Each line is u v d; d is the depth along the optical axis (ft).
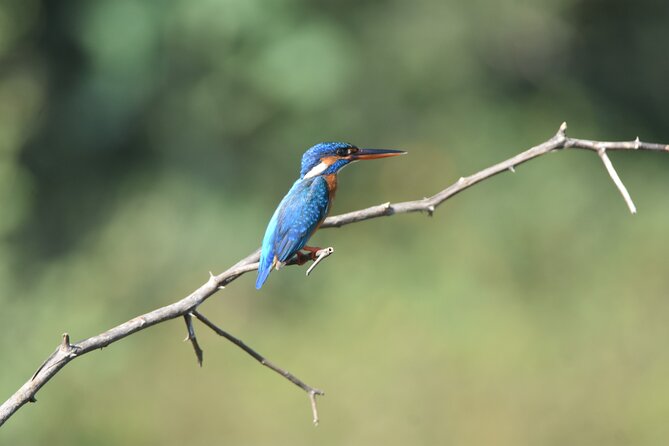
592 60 64.90
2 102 51.11
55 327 45.73
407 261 52.75
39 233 54.08
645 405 41.39
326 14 55.01
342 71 53.78
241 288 52.70
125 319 51.11
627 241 53.52
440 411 42.09
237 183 55.93
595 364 44.14
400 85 58.65
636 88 65.41
